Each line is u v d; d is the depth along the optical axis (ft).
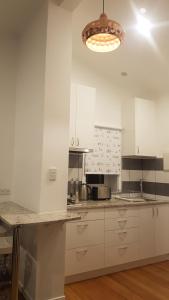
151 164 13.58
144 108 12.87
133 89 13.62
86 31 6.04
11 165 9.66
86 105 10.85
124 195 13.15
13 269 6.29
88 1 7.81
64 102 7.78
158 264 11.32
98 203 10.38
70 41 8.01
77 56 11.34
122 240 10.48
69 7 7.86
